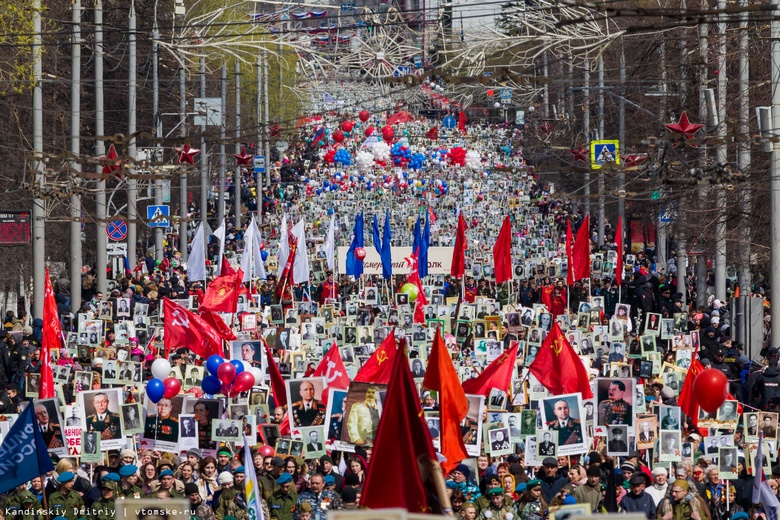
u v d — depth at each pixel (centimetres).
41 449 4512
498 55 10312
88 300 12131
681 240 10312
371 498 3111
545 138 17700
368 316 9644
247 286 11269
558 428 5288
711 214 9762
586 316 9206
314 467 5369
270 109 19075
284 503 4844
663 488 5109
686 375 6391
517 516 4759
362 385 5047
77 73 11062
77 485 5031
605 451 5578
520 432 5425
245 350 6725
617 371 6738
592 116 16662
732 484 5422
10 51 10594
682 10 4153
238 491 4822
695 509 4747
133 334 8350
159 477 4831
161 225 12256
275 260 14638
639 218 16000
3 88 10938
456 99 19788
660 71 11694
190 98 17288
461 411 4734
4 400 6800
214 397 6084
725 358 8469
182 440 5359
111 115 16362
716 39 9744
